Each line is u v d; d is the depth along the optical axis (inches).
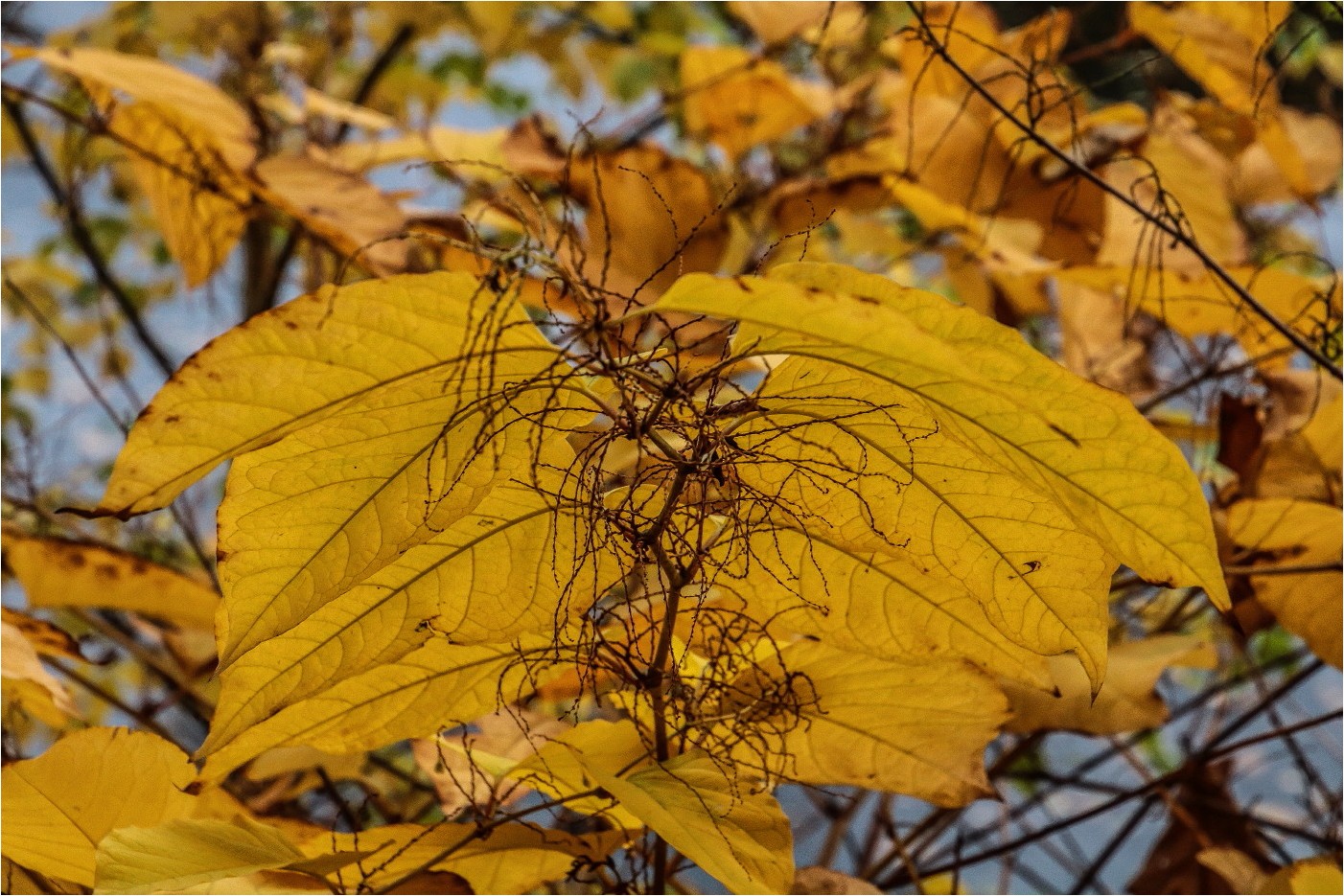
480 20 62.9
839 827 45.1
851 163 50.0
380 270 37.6
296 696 28.0
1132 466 25.6
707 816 27.8
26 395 78.0
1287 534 38.1
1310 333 40.2
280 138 56.2
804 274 25.6
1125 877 69.1
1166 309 41.9
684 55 51.9
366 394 26.1
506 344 25.8
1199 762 40.1
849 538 28.5
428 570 28.3
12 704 39.6
